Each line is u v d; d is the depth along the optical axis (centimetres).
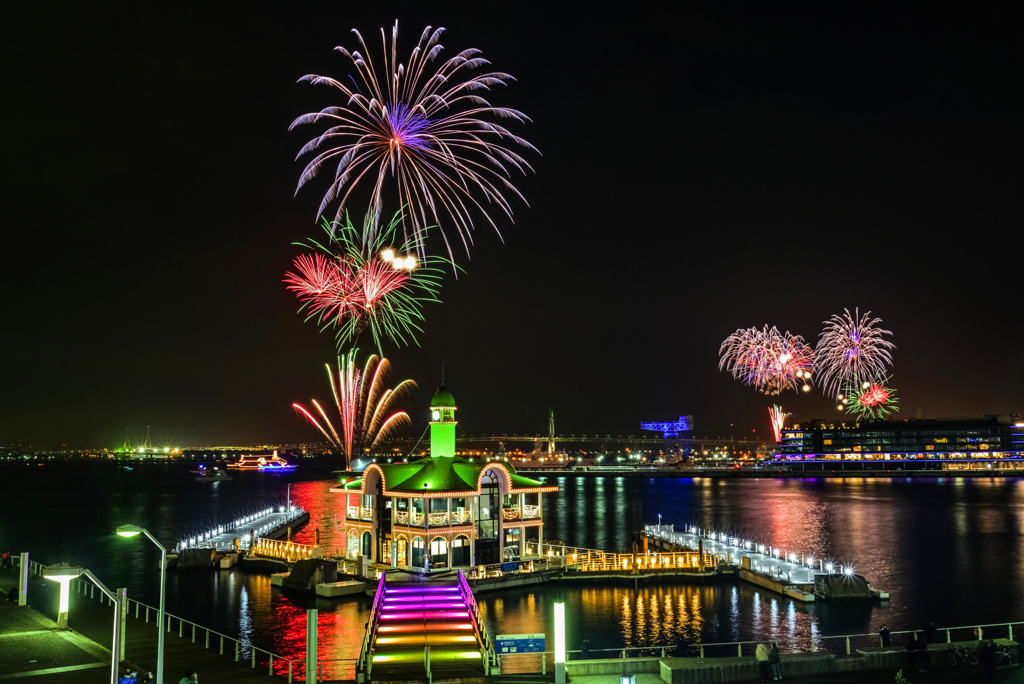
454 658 4997
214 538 13675
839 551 12162
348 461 12769
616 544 13775
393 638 5553
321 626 7006
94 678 4538
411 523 8556
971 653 4678
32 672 4653
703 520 17788
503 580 8444
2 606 6575
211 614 7588
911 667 4606
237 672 4750
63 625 5831
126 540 14712
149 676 4153
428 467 8731
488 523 8944
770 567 9531
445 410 9119
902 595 8538
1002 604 8075
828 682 4381
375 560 8938
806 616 7444
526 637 4594
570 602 7962
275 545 10581
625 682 4156
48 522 18488
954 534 14362
